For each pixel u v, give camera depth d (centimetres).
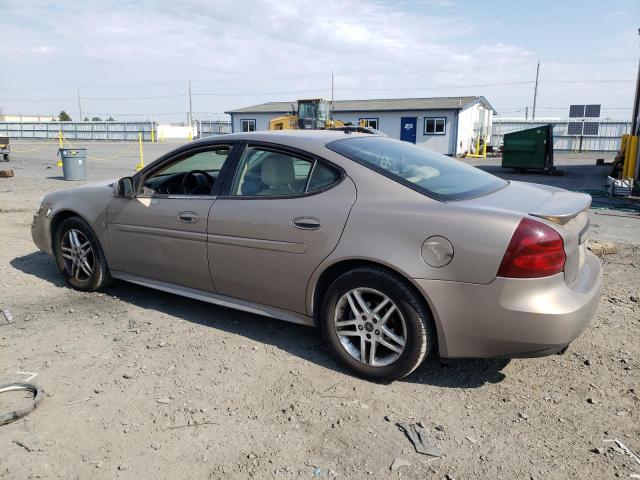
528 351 297
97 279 486
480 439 278
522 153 2047
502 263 289
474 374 346
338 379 340
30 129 6191
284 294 367
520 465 257
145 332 409
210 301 414
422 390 327
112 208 456
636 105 1719
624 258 630
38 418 296
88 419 295
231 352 376
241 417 297
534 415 299
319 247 341
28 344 388
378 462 260
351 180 344
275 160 378
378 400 315
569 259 302
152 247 433
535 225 291
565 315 287
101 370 350
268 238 363
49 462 259
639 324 423
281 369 352
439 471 253
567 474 251
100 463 259
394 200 328
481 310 297
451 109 3441
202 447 271
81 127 5991
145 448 270
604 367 353
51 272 566
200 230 398
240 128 4231
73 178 1602
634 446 271
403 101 3928
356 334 339
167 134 6300
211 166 432
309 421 294
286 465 258
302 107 2812
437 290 304
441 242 303
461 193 336
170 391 324
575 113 4812
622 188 1220
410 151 402
